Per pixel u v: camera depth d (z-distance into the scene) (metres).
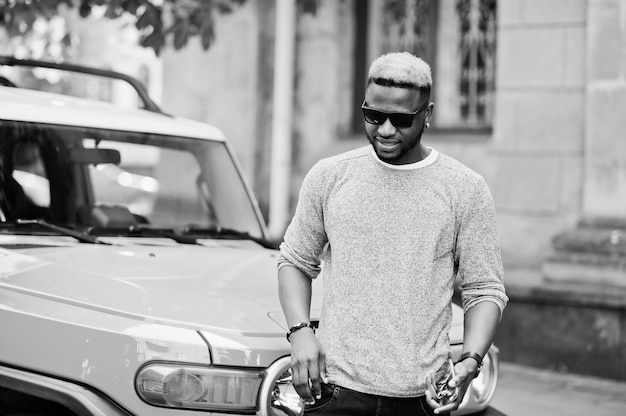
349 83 9.23
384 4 9.15
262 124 9.65
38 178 4.61
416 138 3.02
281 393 3.41
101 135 4.79
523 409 6.47
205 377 3.34
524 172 7.97
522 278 7.75
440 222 2.99
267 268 4.29
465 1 8.80
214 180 5.16
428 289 2.97
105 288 3.65
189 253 4.36
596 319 7.42
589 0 7.52
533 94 7.90
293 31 9.22
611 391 7.09
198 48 9.77
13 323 3.52
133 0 6.99
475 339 2.96
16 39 8.33
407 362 2.92
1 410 3.64
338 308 3.00
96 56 10.81
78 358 3.41
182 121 5.23
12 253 3.89
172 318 3.47
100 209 4.79
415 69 2.96
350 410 2.94
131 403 3.35
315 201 3.13
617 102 7.43
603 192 7.50
